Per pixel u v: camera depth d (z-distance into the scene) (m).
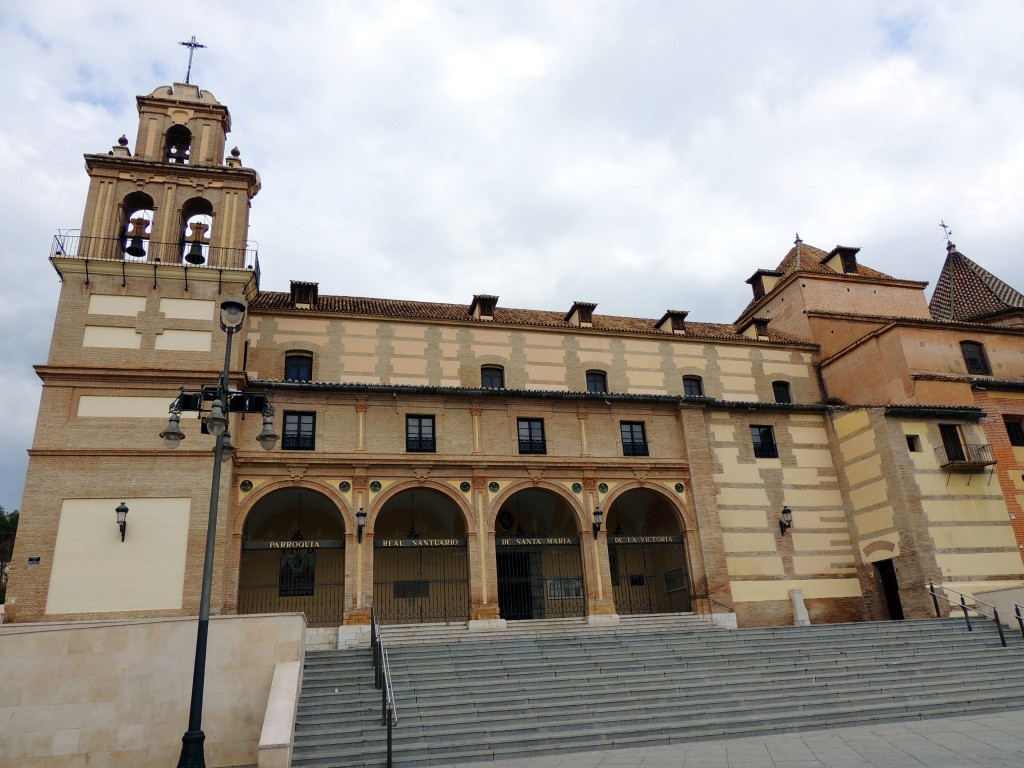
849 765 11.80
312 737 15.47
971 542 30.27
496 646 21.34
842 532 32.75
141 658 16.58
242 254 27.86
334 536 30.16
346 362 30.73
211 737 16.25
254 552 28.98
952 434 32.22
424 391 28.55
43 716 15.80
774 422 34.00
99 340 25.41
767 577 31.14
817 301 38.72
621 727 16.08
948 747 12.76
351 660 19.70
